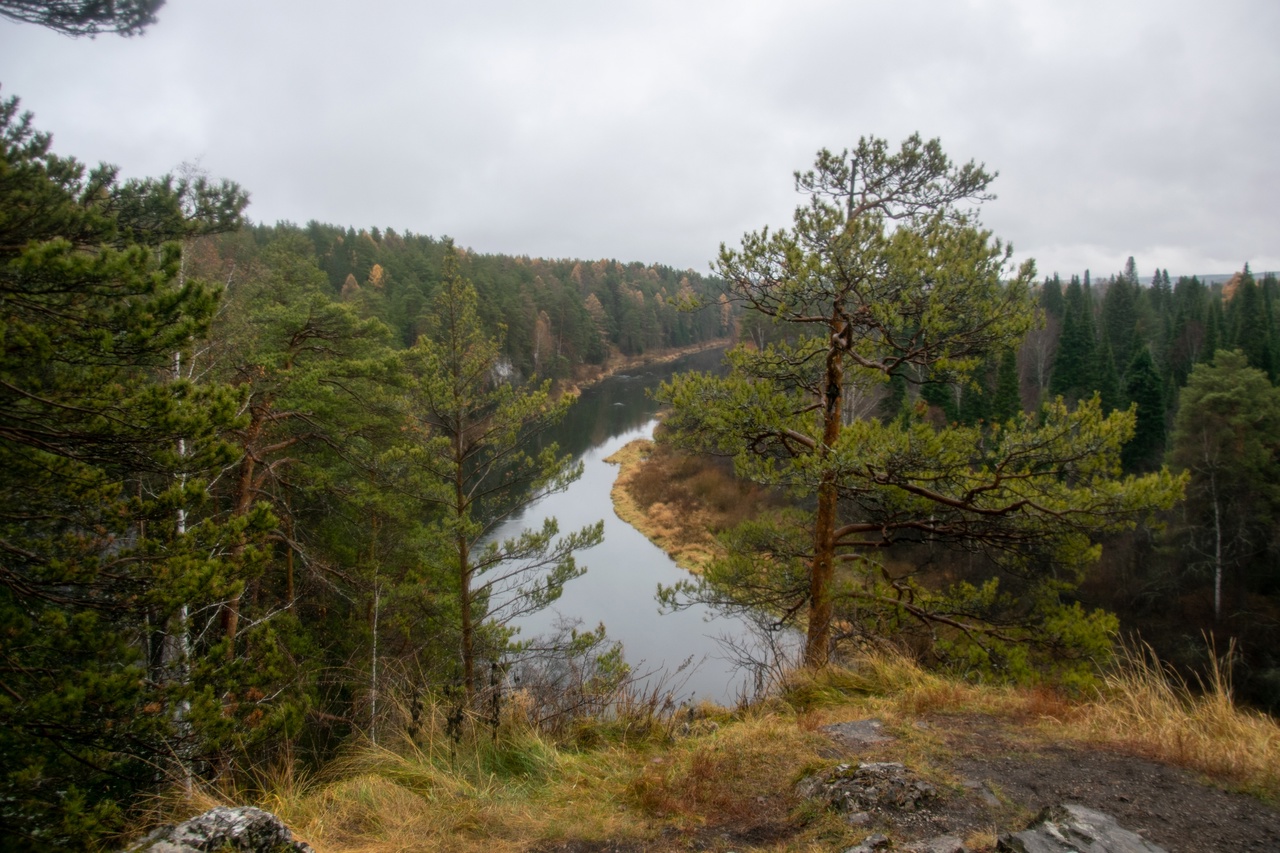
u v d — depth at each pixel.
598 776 4.16
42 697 3.87
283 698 7.98
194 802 3.78
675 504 34.78
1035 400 46.03
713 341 112.06
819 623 7.87
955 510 8.00
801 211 7.36
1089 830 2.78
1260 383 22.12
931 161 7.86
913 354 7.81
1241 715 4.21
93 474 4.63
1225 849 2.72
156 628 5.08
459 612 10.30
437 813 3.62
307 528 13.32
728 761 4.01
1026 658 7.19
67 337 4.12
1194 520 22.53
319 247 65.50
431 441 9.69
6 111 5.22
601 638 10.69
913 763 3.73
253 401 10.78
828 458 7.07
